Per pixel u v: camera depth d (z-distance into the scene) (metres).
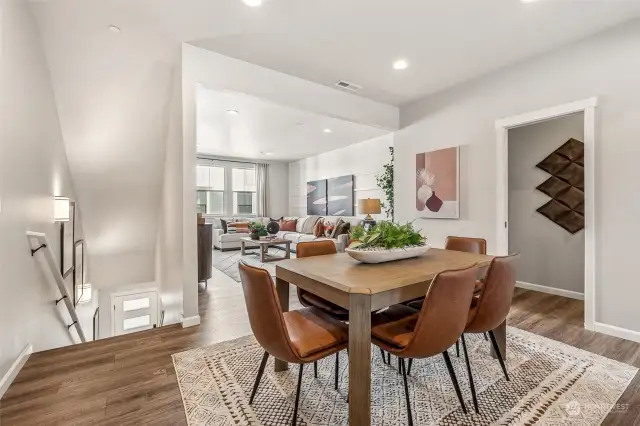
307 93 3.66
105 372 2.01
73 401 1.71
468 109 3.69
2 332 1.80
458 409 1.63
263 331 1.42
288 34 2.70
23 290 2.12
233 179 9.02
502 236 3.36
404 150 4.48
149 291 5.14
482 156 3.54
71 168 3.57
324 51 3.00
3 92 1.82
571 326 2.77
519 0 2.26
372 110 4.27
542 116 3.03
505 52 3.01
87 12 2.34
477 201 3.60
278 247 8.15
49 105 2.76
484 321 1.73
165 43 2.78
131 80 3.02
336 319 1.89
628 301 2.49
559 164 3.77
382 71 3.42
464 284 1.42
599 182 2.65
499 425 1.50
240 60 3.15
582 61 2.77
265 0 2.24
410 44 2.87
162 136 3.70
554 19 2.49
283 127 5.54
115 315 4.96
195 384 1.87
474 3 2.30
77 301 3.83
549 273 3.88
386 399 1.72
